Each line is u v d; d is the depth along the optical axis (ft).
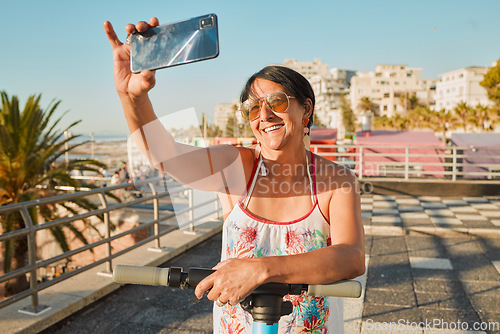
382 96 434.30
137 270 3.19
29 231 11.12
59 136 40.65
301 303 3.93
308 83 4.08
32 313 11.32
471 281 15.58
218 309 4.22
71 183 38.27
